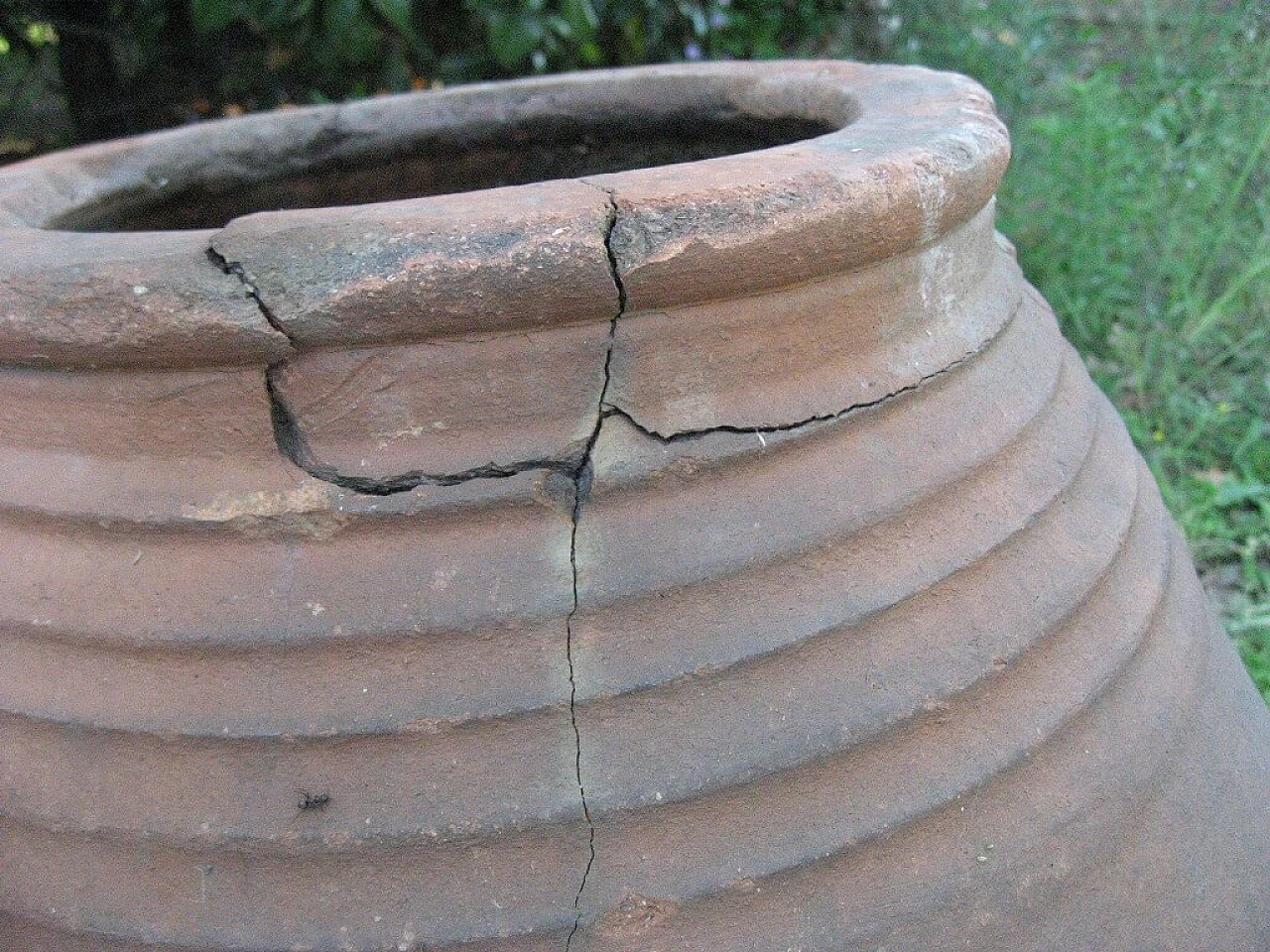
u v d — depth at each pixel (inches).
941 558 20.9
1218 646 26.5
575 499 19.4
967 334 23.2
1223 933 21.7
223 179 35.5
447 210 18.6
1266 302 55.6
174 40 65.7
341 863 18.8
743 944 18.9
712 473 19.8
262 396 19.1
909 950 19.3
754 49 74.7
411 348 18.7
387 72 63.9
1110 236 59.4
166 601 19.4
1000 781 20.3
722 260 18.7
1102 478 24.9
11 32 62.8
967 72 66.6
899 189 20.1
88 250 19.3
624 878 18.8
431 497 19.1
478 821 18.6
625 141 37.9
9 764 20.1
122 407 19.4
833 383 20.7
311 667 19.1
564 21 61.3
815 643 19.6
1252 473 51.3
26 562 20.3
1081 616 22.2
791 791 19.3
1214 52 62.9
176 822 19.1
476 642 19.0
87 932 19.3
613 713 19.0
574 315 18.7
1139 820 21.5
